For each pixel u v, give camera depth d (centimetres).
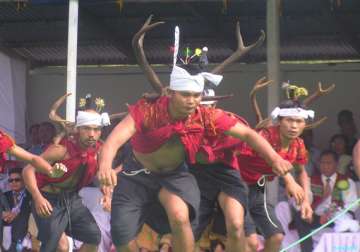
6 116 2570
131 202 1237
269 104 1864
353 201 1831
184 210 1198
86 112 1535
